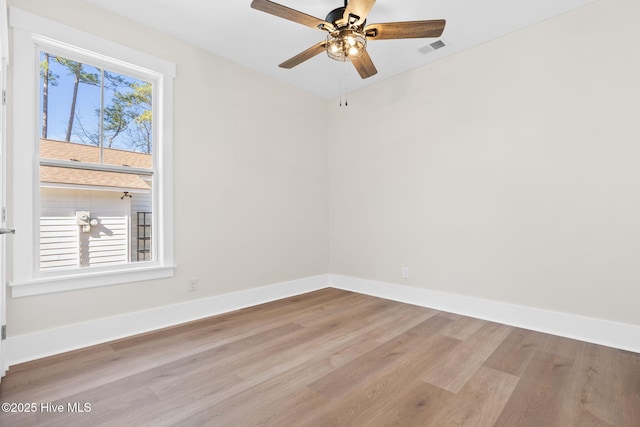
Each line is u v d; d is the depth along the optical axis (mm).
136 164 2600
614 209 2275
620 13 2254
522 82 2680
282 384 1753
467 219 2998
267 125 3514
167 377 1828
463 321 2807
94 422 1428
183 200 2814
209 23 2586
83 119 2354
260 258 3424
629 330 2203
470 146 2980
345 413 1495
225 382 1775
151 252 2664
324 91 3982
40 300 2090
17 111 2023
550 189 2541
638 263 2188
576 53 2426
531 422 1429
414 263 3391
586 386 1728
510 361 2027
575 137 2432
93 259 2373
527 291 2648
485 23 2598
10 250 1993
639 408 1529
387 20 2553
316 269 4070
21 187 2035
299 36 2779
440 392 1672
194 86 2902
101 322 2340
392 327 2654
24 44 2047
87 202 2359
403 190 3486
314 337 2432
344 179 4078
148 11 2424
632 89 2211
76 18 2254
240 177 3252
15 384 1747
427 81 3285
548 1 2332
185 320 2803
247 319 2865
